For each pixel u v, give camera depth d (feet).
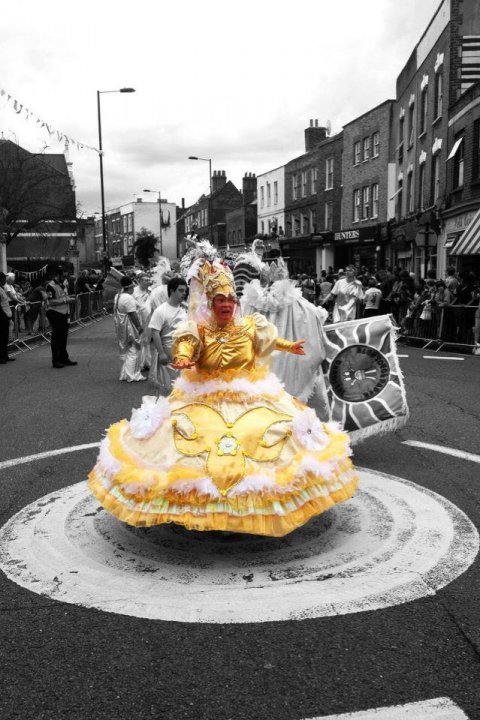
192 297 14.70
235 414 13.71
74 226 131.85
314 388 20.94
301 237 141.49
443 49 74.69
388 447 22.12
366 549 13.85
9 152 89.30
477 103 63.46
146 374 39.58
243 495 12.47
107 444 14.34
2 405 30.89
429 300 54.49
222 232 211.41
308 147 151.94
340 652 10.21
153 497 12.66
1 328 46.42
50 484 18.84
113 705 9.11
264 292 20.72
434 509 16.14
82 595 12.07
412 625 10.92
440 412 27.55
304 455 13.34
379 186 110.83
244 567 13.14
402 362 44.34
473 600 11.67
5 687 9.54
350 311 53.01
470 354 49.14
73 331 72.84
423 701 9.05
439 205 76.38
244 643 10.49
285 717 8.80
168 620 11.18
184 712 8.95
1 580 12.73
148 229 290.15
